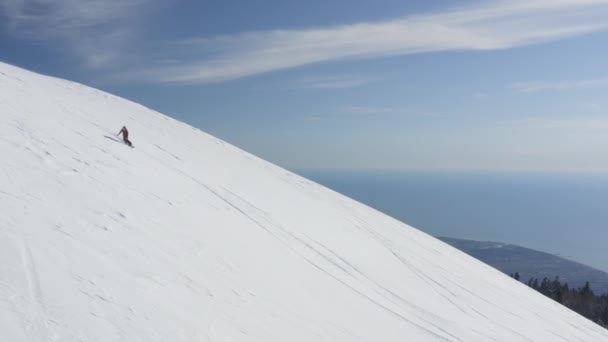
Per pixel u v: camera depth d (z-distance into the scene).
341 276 15.98
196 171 21.55
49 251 8.41
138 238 10.98
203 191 18.77
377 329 12.54
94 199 12.36
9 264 7.44
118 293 8.03
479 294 20.48
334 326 11.50
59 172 13.27
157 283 9.12
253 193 22.20
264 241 16.03
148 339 7.08
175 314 8.27
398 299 15.92
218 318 8.99
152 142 23.67
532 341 16.55
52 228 9.46
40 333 6.09
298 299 12.20
